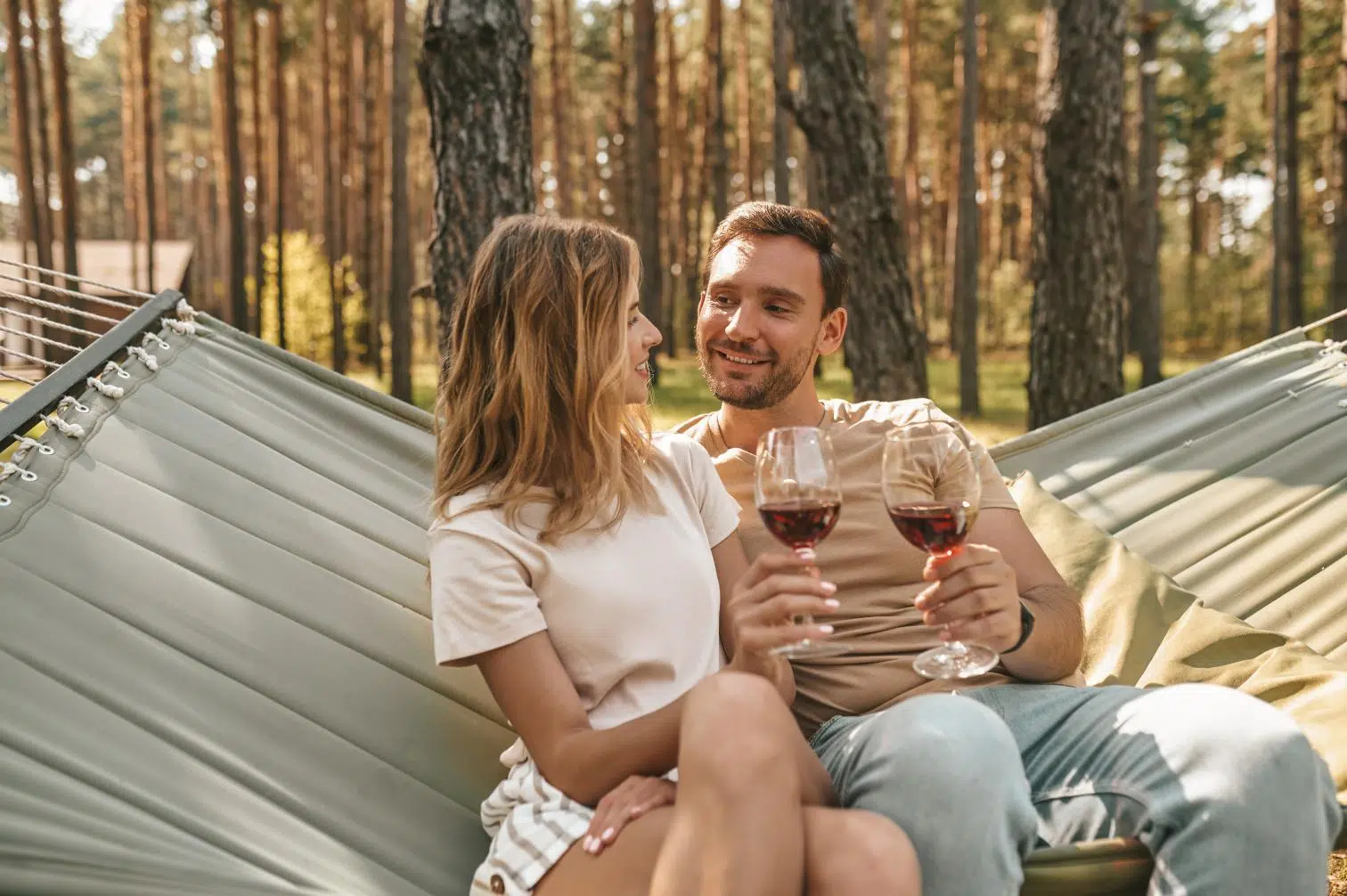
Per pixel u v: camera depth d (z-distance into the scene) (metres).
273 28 20.52
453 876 2.05
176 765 2.11
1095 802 1.84
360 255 26.70
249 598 2.59
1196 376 3.73
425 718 2.39
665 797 1.70
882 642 2.33
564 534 1.90
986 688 2.15
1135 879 1.73
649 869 1.62
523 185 5.26
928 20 25.02
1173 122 32.25
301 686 2.40
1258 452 3.46
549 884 1.70
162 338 3.47
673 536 2.01
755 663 1.74
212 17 20.25
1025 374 21.62
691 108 28.41
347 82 24.69
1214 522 3.24
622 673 1.89
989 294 31.53
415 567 2.84
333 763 2.24
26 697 2.15
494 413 1.95
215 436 3.12
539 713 1.80
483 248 2.02
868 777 1.75
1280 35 17.12
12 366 15.84
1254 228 37.72
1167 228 41.97
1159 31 17.09
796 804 1.55
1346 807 1.85
